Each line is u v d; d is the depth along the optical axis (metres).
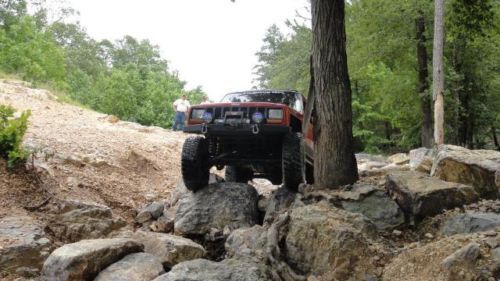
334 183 6.85
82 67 67.50
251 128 6.68
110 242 5.26
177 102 21.45
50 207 7.05
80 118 16.95
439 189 5.88
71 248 5.02
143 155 12.12
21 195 7.10
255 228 5.91
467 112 20.81
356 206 5.97
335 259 4.82
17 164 7.62
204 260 4.68
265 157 7.60
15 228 5.88
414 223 5.82
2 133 7.52
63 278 4.71
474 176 6.52
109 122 17.84
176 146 14.66
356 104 27.03
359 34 21.70
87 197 8.22
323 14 7.04
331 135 6.93
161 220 7.64
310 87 7.28
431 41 19.81
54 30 67.38
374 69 24.95
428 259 4.39
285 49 32.75
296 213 5.46
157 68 64.69
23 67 33.22
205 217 7.10
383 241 5.38
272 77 35.28
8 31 41.31
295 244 5.13
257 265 4.71
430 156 8.43
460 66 20.23
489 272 3.90
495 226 4.93
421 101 19.83
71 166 9.48
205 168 7.60
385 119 27.55
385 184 6.58
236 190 7.50
